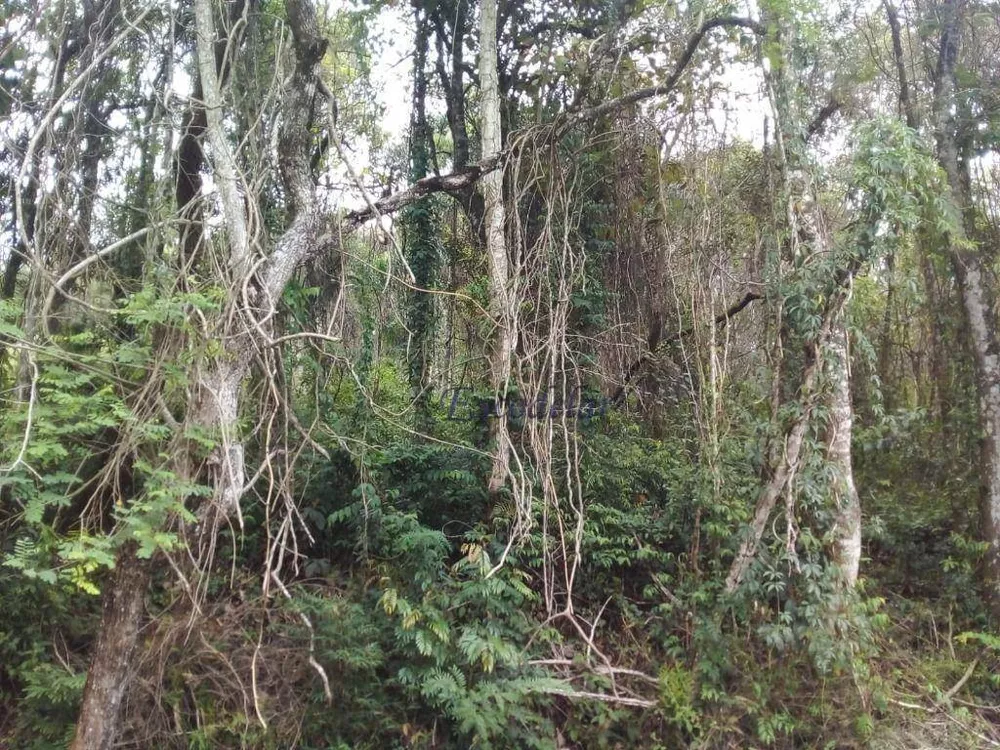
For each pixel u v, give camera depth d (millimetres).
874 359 6719
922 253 9258
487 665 5637
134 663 4785
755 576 6219
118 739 4887
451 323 9805
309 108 5938
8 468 3797
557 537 7203
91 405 4348
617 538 7355
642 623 6941
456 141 10930
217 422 4426
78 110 6148
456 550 7438
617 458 8250
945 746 6133
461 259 10086
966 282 8336
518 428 7668
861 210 6320
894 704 6367
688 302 9117
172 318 4277
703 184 8539
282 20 6422
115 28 6531
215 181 5258
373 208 5965
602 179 9469
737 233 9008
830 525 6406
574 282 7785
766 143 7156
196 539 4348
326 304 7277
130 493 4785
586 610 7152
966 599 7707
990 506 7887
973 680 7027
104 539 3883
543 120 9031
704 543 7086
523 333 7062
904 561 8352
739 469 7156
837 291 6270
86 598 5945
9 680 5434
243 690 5188
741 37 7430
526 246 8070
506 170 7891
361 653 5816
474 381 8664
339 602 6277
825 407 6215
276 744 5355
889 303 10219
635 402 9883
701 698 6020
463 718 5379
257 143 5938
